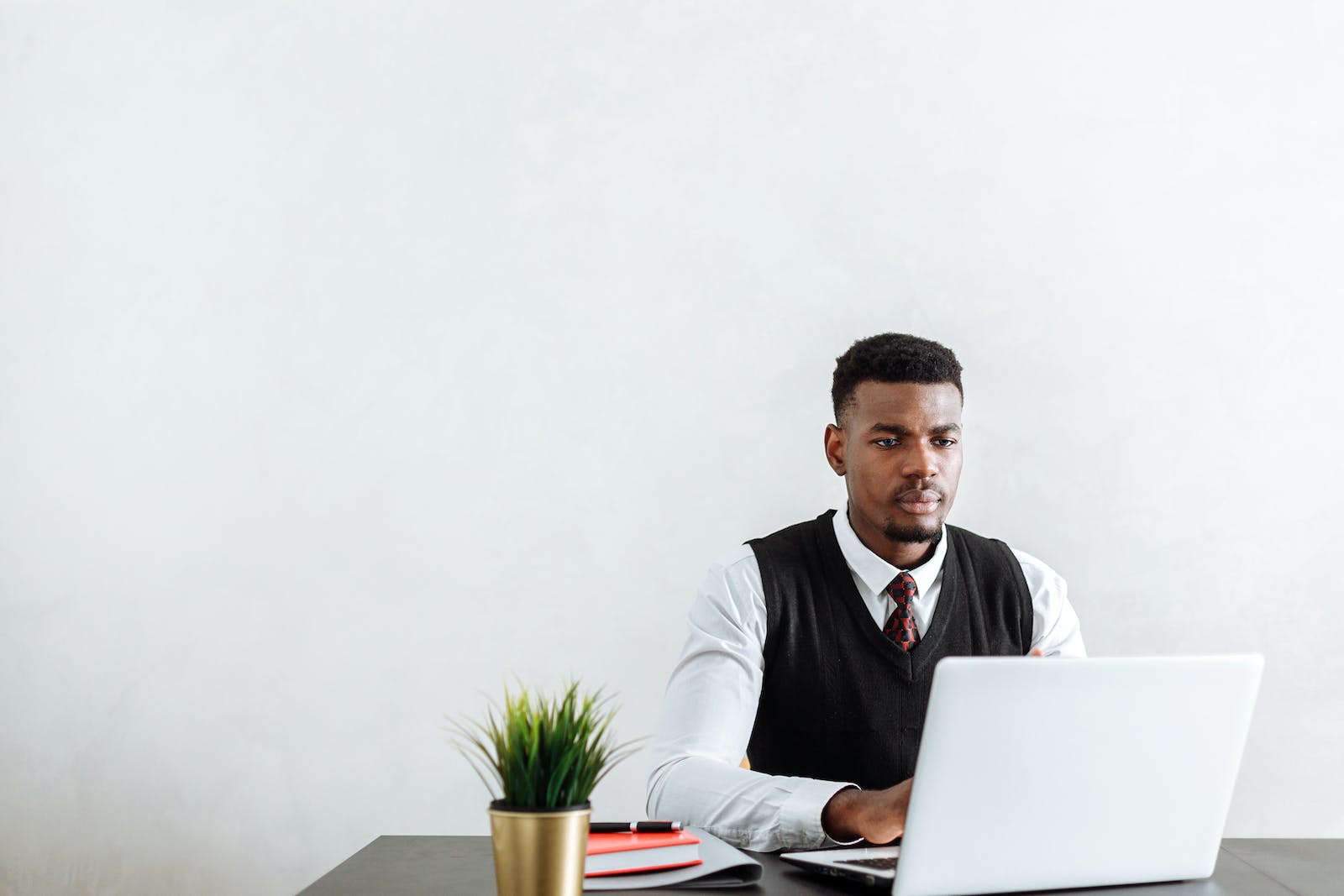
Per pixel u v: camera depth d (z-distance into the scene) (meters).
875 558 1.78
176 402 2.72
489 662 2.64
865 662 1.77
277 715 2.64
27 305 2.75
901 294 2.67
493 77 2.74
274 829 2.62
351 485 2.68
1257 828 2.57
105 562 2.69
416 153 2.74
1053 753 1.04
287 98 2.76
